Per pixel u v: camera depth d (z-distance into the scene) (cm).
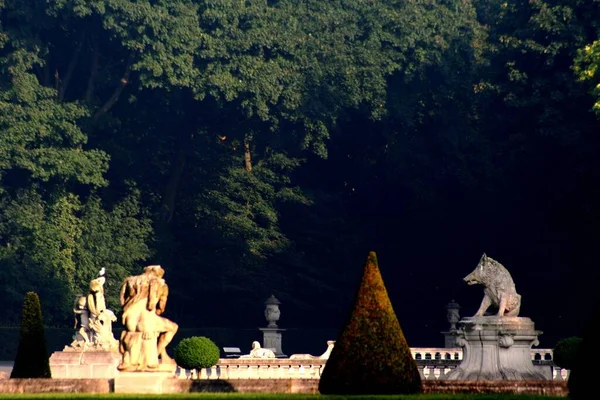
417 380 4350
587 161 9794
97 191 11612
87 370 6838
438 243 11694
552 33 9969
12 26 10762
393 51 11562
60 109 10844
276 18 11512
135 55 11119
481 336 5588
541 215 10538
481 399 4062
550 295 10769
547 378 5591
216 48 11069
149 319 4444
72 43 11275
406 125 11544
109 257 11131
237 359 6950
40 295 10688
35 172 10600
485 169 10588
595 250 10200
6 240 10944
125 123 11694
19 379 4597
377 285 4334
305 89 11450
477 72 11081
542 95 10112
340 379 4259
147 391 4403
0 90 10719
